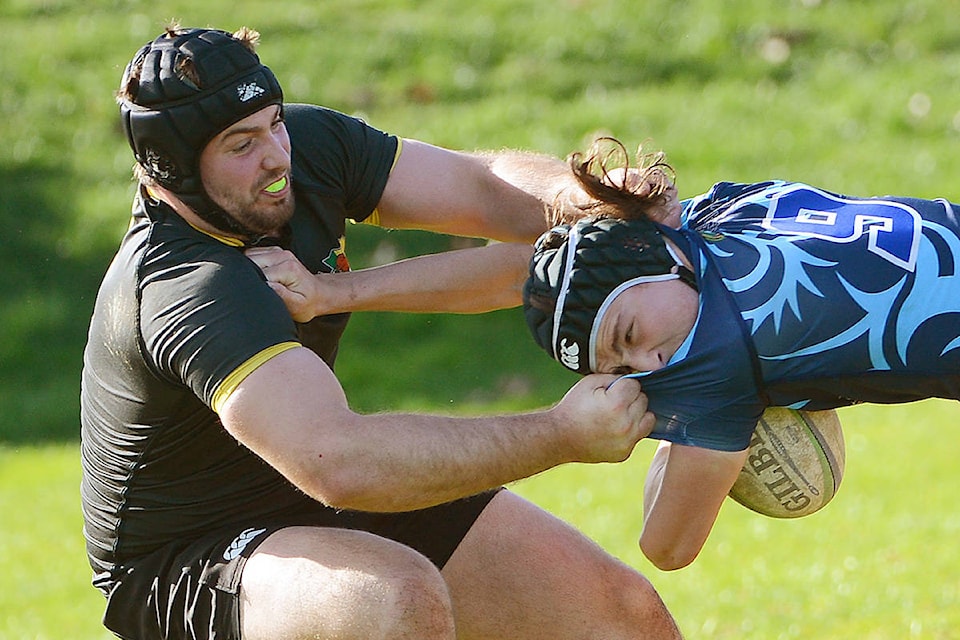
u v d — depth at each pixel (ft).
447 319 167.43
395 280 44.78
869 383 39.75
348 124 46.88
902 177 187.73
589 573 45.32
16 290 174.50
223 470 43.42
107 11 242.17
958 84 215.72
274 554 40.86
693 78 222.89
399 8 246.27
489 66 225.15
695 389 38.86
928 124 203.92
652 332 39.09
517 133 202.08
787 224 41.06
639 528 89.04
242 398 38.24
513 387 150.00
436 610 38.86
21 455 129.90
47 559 92.12
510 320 166.81
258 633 40.29
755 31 234.38
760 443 41.91
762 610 69.72
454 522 45.57
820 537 83.71
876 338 39.09
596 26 236.43
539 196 47.21
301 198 44.55
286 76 217.56
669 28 236.84
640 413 38.99
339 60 223.30
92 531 45.06
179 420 41.93
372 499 38.19
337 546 40.37
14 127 206.18
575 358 39.99
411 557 40.16
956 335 39.47
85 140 204.33
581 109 209.87
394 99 214.48
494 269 46.39
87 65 223.71
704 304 39.11
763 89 217.15
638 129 203.00
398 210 47.55
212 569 41.91
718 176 188.44
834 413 43.83
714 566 79.25
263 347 38.58
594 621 44.91
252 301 39.27
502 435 38.63
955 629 64.18
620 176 42.86
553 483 104.22
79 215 186.50
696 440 39.11
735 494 43.37
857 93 213.25
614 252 39.45
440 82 219.20
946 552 78.13
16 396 154.71
